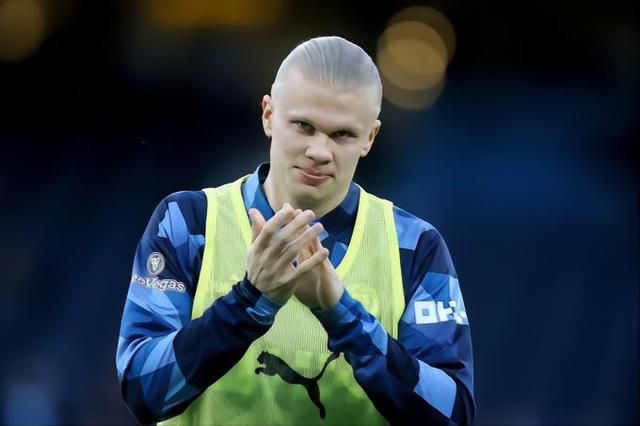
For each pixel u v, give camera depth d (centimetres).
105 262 3066
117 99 3794
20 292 2872
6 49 3831
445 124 3762
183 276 876
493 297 2786
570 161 3488
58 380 2470
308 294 823
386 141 3669
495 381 2492
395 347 837
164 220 889
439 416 844
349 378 876
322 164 829
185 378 813
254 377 871
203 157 3625
